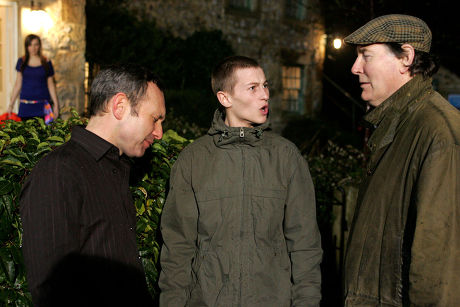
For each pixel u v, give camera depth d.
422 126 1.39
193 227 1.74
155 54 8.32
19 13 5.86
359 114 11.01
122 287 1.41
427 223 1.25
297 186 1.71
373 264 1.46
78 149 1.39
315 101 12.13
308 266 1.66
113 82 1.43
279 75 11.02
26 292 1.65
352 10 6.03
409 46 1.47
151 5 8.35
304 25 11.64
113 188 1.45
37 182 1.27
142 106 1.45
